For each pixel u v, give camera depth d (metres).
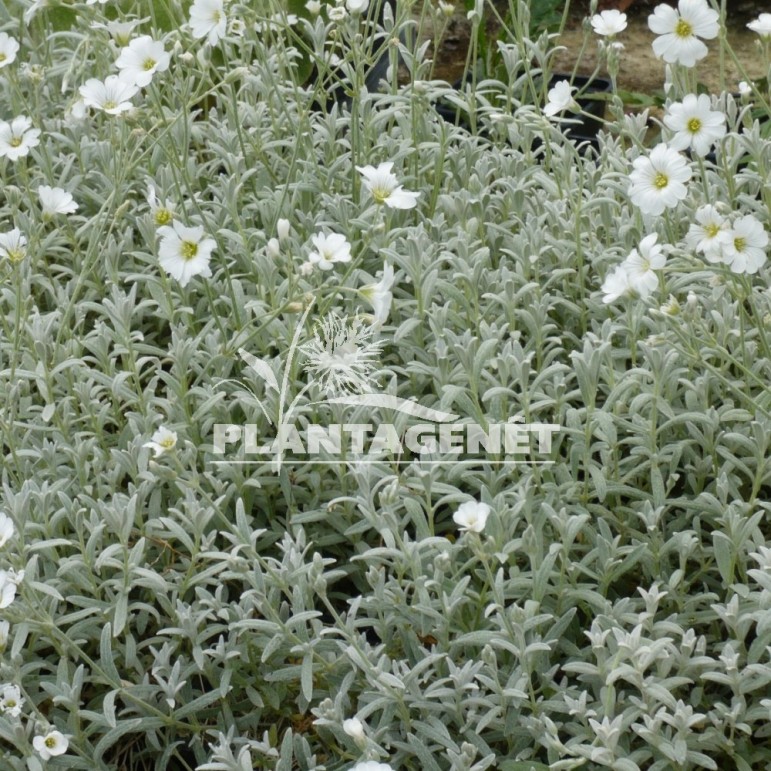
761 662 1.14
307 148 1.35
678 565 1.19
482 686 1.14
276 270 1.26
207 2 1.24
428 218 1.33
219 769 1.14
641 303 1.22
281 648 1.15
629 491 1.17
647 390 1.20
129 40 1.30
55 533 1.18
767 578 1.12
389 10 1.37
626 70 2.08
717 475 1.19
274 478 1.20
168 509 1.18
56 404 1.23
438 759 1.14
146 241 1.28
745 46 2.20
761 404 1.18
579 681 1.15
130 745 1.16
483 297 1.26
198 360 1.24
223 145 1.37
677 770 1.11
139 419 1.21
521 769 1.11
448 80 1.99
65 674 1.13
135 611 1.19
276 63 1.42
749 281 1.18
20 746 1.11
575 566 1.15
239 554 1.19
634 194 1.18
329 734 1.15
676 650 1.11
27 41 1.41
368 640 1.19
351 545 1.21
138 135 1.25
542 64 1.36
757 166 1.26
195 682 1.18
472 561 1.15
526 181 1.34
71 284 1.30
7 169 1.40
